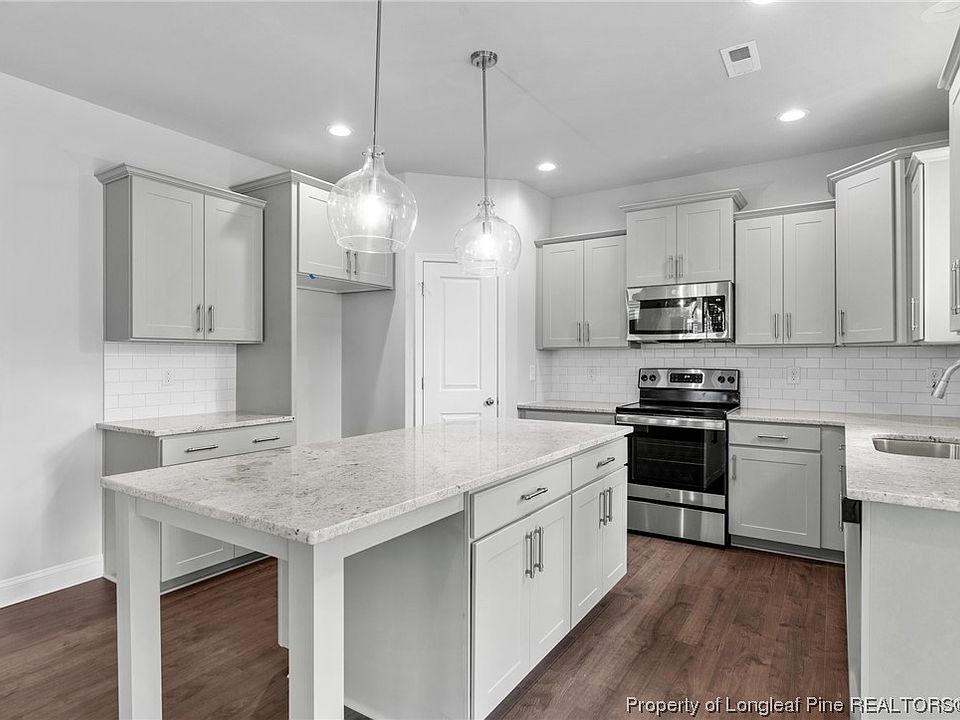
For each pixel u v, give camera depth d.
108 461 3.15
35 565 2.92
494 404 4.42
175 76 2.83
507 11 2.29
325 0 2.21
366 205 1.83
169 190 3.19
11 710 2.00
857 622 1.97
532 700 2.07
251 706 2.04
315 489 1.61
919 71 2.77
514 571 1.95
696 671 2.25
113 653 2.38
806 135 3.58
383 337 4.36
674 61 2.67
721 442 3.65
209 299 3.37
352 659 1.99
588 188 4.70
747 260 3.85
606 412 4.08
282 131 3.50
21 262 2.87
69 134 3.03
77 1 2.22
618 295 4.37
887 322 3.12
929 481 1.62
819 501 3.36
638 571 3.28
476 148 3.80
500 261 2.45
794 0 2.22
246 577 3.23
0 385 2.81
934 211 2.90
